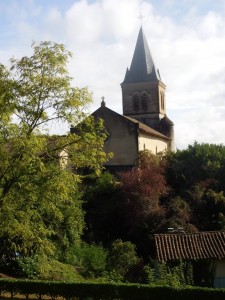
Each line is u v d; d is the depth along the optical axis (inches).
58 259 1122.7
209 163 1688.0
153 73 2687.0
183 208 1429.6
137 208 1437.0
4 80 569.0
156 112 2650.1
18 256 987.9
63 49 587.2
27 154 550.0
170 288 735.7
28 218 588.4
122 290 766.5
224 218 1391.5
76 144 597.0
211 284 892.6
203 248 925.8
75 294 793.6
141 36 2770.7
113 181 1631.4
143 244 1368.1
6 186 562.3
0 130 559.5
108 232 1502.2
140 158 1744.6
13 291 823.1
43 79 569.6
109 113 1932.8
